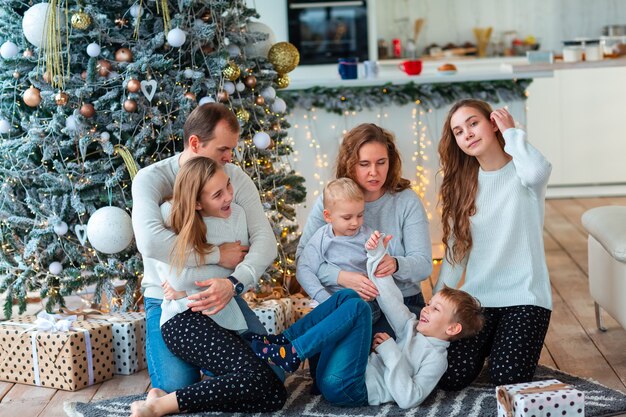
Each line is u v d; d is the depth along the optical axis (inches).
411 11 277.9
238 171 111.1
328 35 254.4
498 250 111.8
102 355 116.5
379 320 111.8
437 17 278.5
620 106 258.5
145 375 118.7
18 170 128.8
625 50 201.3
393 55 269.7
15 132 130.8
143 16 127.0
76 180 125.8
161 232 100.8
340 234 113.9
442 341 105.0
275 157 141.4
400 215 117.1
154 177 106.3
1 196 130.7
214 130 105.2
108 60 124.6
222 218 103.9
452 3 277.7
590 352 122.0
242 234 106.1
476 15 278.5
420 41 278.8
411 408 100.4
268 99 138.6
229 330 103.0
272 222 137.1
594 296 130.2
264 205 133.3
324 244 113.9
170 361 102.9
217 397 97.0
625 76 257.3
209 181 100.2
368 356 103.0
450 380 105.3
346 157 115.3
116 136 124.5
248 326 107.4
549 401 89.6
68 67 124.2
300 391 108.1
